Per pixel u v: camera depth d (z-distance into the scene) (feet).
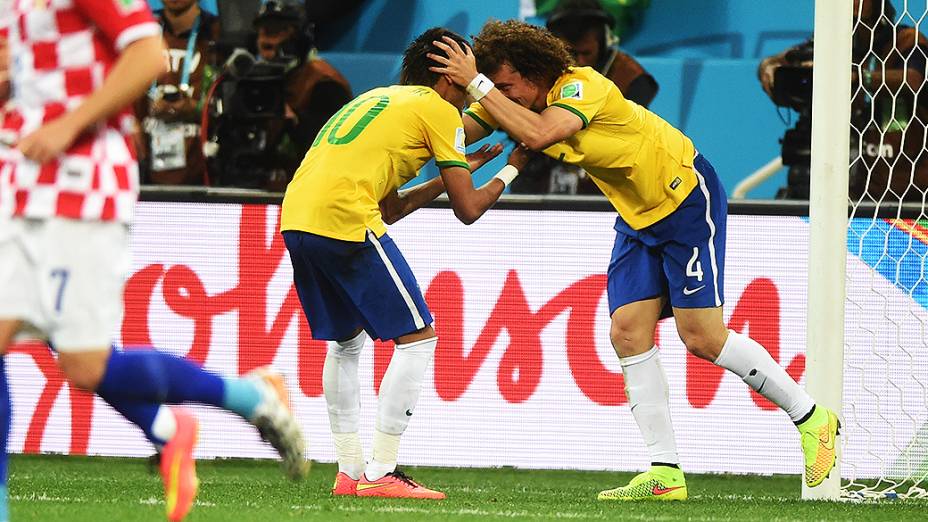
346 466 52.54
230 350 65.62
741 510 49.06
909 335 62.59
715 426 63.62
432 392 64.90
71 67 30.01
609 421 64.28
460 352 64.90
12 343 30.76
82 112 29.14
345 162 49.21
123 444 65.67
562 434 64.39
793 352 63.41
